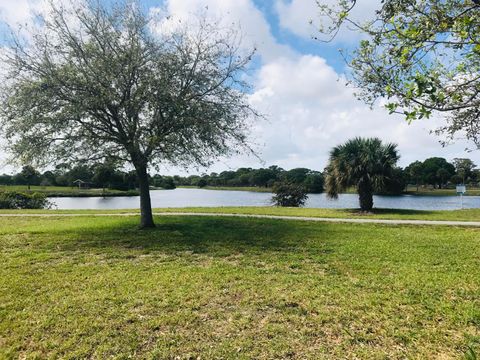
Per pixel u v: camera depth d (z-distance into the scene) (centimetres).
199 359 382
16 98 1044
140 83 1105
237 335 432
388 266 739
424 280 633
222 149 1250
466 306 509
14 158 1112
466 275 662
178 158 1233
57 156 1130
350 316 480
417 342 411
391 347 402
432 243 1002
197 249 929
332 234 1181
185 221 1552
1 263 789
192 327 454
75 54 1111
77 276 676
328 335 430
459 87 370
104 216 1838
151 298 551
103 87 1062
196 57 1202
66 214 1970
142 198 1322
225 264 766
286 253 873
